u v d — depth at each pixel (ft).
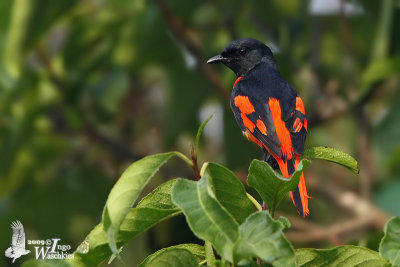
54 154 42.11
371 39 44.73
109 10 41.11
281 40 43.34
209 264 14.38
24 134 39.91
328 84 45.14
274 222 12.01
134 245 36.96
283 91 30.55
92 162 43.91
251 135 30.50
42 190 40.91
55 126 42.75
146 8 41.11
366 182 42.04
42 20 34.40
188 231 37.78
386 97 45.55
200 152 45.01
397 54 36.65
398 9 35.99
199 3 41.32
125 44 41.96
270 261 11.60
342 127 46.96
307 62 46.44
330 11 44.70
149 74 48.55
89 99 45.32
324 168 46.37
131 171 13.58
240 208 14.88
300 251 14.53
